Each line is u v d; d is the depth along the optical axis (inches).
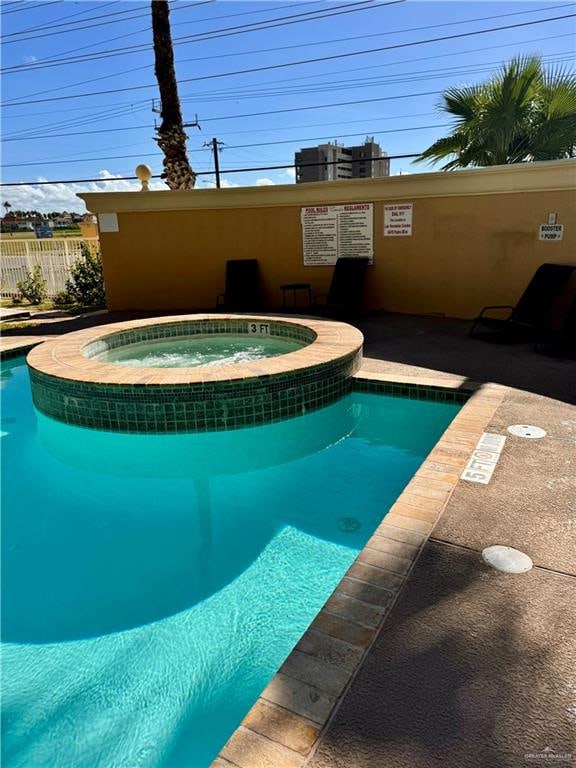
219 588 110.3
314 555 121.6
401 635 73.4
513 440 141.9
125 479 168.1
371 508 143.1
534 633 73.7
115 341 274.5
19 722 79.0
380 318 340.5
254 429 183.9
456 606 79.3
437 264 335.9
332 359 197.8
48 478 169.3
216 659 90.7
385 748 56.9
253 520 138.7
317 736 58.2
